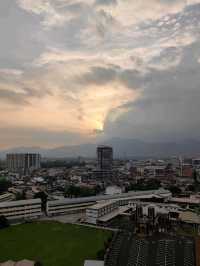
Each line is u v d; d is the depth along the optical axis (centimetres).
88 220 17338
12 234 14800
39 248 12606
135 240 12950
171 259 11075
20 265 9494
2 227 16025
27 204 18612
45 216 19225
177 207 19000
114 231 14975
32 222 17438
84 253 11912
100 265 9862
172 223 16125
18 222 17575
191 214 17112
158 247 12156
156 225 14812
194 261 10894
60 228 15938
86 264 9888
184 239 13100
